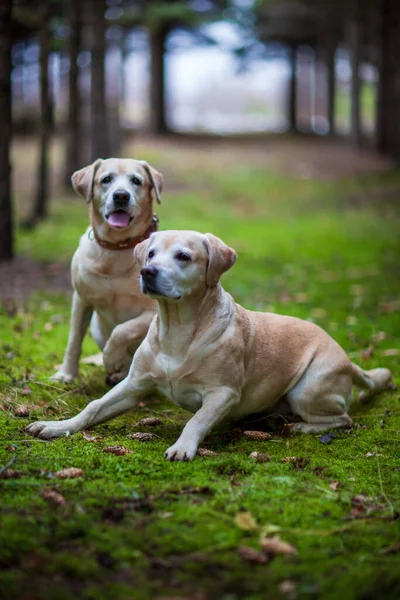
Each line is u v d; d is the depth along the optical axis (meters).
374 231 13.86
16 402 5.04
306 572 3.02
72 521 3.30
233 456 4.24
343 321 7.83
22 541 3.10
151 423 4.87
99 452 4.20
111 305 5.30
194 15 21.27
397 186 19.39
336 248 12.23
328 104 31.61
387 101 24.72
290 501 3.67
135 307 5.26
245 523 3.37
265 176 20.98
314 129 38.12
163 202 16.66
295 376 4.82
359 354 6.68
